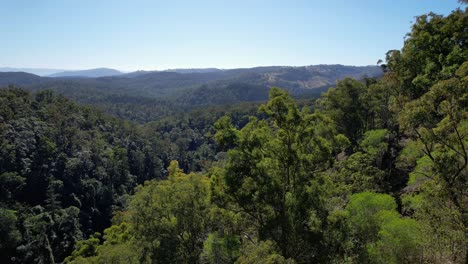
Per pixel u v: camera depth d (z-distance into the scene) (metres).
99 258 21.92
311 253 11.82
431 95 10.70
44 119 81.50
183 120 142.00
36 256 52.06
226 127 12.48
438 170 10.63
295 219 11.80
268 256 9.26
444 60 21.98
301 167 12.39
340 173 18.34
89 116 98.81
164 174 100.12
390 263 10.41
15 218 51.47
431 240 10.20
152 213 15.70
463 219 9.58
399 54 27.45
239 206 13.01
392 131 26.55
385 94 29.73
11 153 61.06
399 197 16.92
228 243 13.18
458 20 22.52
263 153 12.44
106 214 70.12
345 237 11.72
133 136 104.88
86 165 74.62
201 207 15.55
